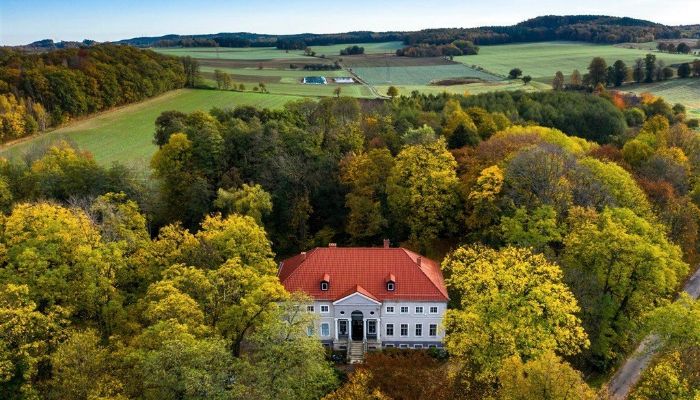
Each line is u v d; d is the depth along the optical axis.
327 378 59.56
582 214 78.88
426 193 91.00
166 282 59.94
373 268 76.69
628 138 134.62
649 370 63.41
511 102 162.75
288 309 59.97
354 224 93.31
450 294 79.75
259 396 48.59
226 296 63.06
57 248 65.25
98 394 48.06
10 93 140.12
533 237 77.69
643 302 74.12
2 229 73.19
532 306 60.31
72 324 63.75
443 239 95.75
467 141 112.56
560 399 48.44
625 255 71.69
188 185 100.62
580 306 68.62
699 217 95.56
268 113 131.25
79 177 98.38
